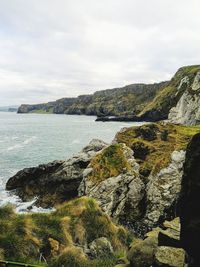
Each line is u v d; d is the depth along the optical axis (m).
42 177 41.88
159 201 32.75
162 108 196.62
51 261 16.31
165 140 44.25
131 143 43.09
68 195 38.66
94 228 20.72
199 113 114.94
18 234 17.41
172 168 34.59
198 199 9.83
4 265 14.73
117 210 32.78
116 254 18.11
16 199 39.53
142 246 12.87
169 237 11.60
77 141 101.25
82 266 16.00
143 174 37.88
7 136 119.12
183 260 10.40
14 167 58.50
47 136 118.25
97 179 34.47
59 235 18.62
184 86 174.25
